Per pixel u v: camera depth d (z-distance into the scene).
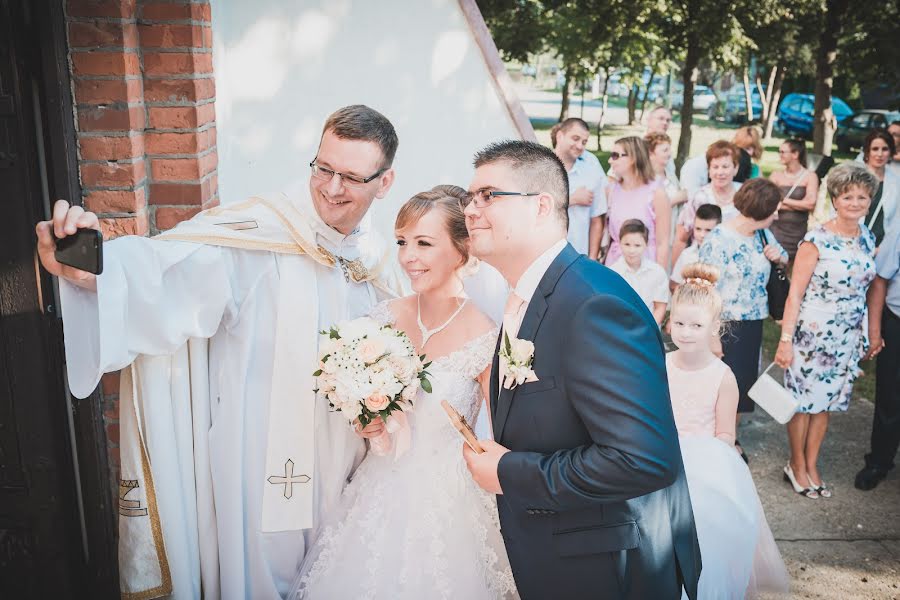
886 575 3.85
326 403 2.79
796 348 4.55
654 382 2.03
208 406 2.76
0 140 2.74
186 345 2.70
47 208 2.91
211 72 3.47
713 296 3.68
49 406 2.91
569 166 6.04
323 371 2.55
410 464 2.69
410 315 2.80
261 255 2.71
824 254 4.39
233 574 2.78
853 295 4.41
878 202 5.04
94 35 2.92
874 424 4.75
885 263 4.59
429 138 4.62
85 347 2.34
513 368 2.14
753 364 4.90
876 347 4.68
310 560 2.79
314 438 2.77
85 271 2.17
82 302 2.32
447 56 4.52
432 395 2.67
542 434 2.17
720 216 5.68
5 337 2.85
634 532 2.19
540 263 2.21
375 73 4.48
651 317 2.15
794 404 3.99
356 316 2.93
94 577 3.19
